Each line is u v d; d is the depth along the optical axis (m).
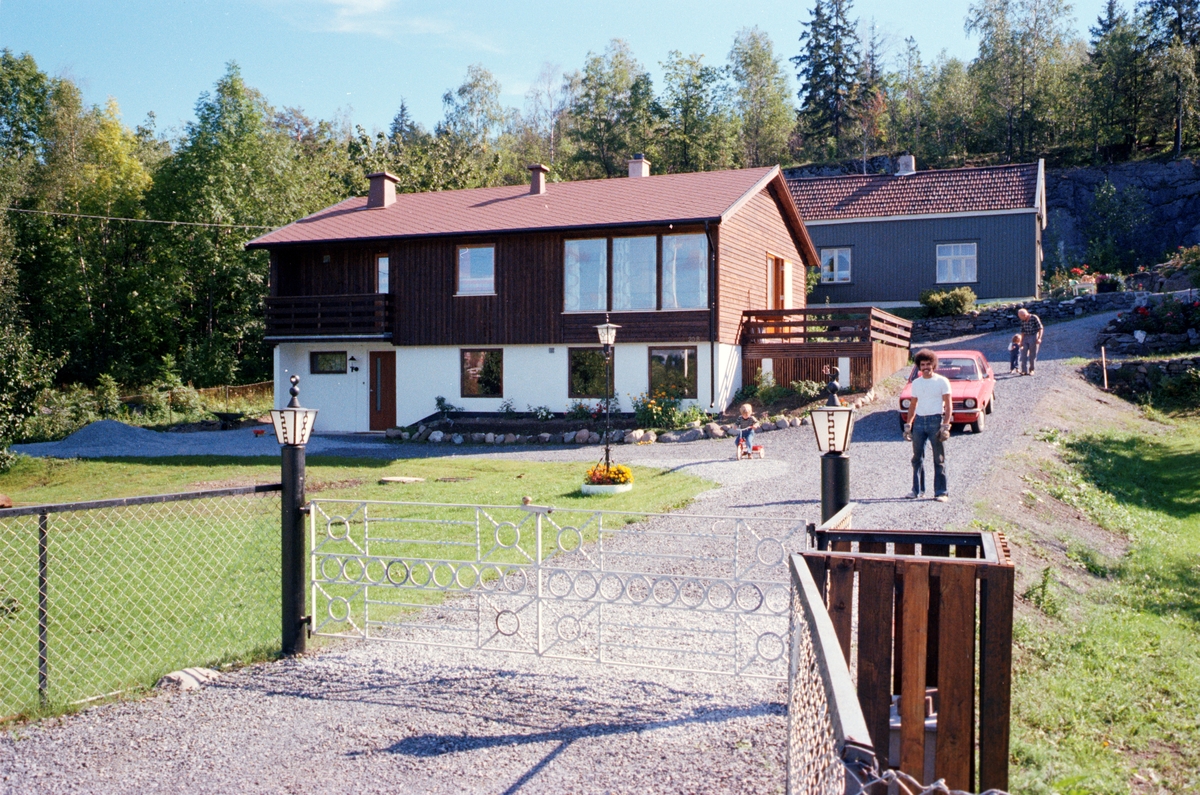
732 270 25.25
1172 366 25.41
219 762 5.35
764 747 5.34
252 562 10.81
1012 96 70.50
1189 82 61.38
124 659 7.33
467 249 26.72
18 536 12.45
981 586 4.45
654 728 5.70
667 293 24.67
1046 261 49.03
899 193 38.16
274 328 28.58
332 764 5.29
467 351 26.95
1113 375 25.88
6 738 5.77
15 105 51.56
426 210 29.55
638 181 29.02
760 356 25.55
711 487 15.05
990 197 36.34
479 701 6.24
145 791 4.99
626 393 25.17
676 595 6.66
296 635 7.35
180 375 40.34
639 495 14.53
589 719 5.88
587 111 74.38
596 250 25.33
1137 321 28.64
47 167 48.66
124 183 46.53
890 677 4.63
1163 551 12.66
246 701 6.36
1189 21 69.31
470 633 7.77
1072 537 12.25
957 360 20.30
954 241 36.44
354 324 27.70
